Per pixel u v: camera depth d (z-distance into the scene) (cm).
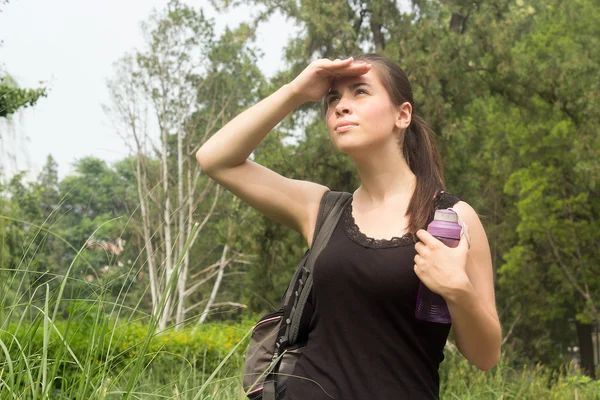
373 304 220
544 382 800
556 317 2870
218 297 2967
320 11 1812
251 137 253
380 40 1903
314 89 250
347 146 236
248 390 229
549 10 2584
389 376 218
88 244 238
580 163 2050
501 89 1927
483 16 1859
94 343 228
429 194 232
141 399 254
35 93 550
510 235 2850
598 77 2052
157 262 1677
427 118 1686
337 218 240
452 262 209
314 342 229
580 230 2475
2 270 232
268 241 1886
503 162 2714
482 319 216
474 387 721
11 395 211
